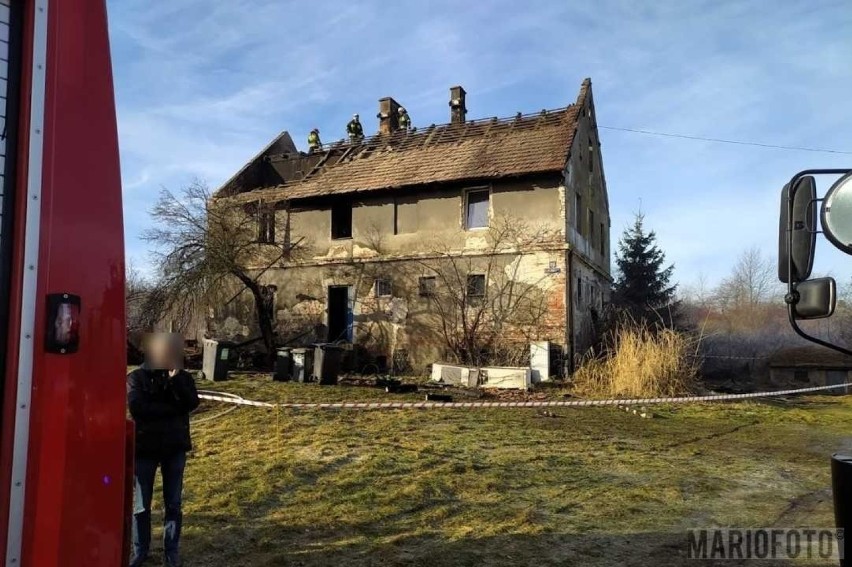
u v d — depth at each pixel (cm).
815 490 698
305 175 2547
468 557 486
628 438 1004
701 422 1222
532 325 1984
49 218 193
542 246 2006
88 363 197
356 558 480
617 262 3309
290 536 525
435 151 2341
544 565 472
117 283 206
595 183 2567
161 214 2022
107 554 199
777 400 1667
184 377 451
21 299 186
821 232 255
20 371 184
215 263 2028
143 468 437
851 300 1923
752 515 600
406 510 596
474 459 805
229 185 2464
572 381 1759
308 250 2353
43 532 185
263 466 743
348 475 710
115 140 212
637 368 1584
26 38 197
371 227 2270
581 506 620
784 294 266
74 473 192
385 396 1459
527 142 2178
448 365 1820
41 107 196
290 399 1368
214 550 493
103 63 212
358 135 2756
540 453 854
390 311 2202
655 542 523
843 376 2123
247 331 2409
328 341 2275
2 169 190
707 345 2369
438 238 2162
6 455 181
